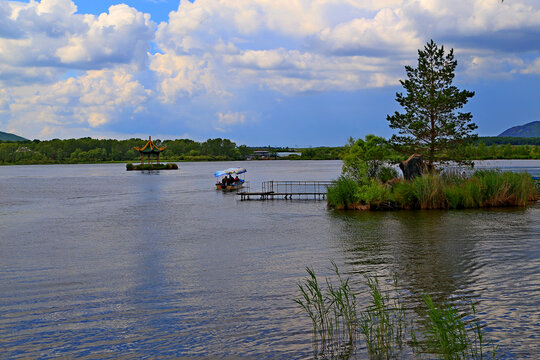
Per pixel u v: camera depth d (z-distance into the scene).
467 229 26.73
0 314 13.36
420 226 28.56
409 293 14.29
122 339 11.37
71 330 12.03
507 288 14.42
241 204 46.56
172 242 25.39
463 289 14.48
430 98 47.34
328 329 11.58
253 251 22.27
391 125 49.78
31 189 72.94
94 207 45.56
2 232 29.83
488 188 38.44
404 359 9.66
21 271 18.80
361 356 9.93
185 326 12.14
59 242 25.88
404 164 44.09
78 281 17.03
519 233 24.83
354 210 38.72
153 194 61.59
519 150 190.12
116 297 14.89
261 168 172.38
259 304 13.84
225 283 16.34
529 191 40.16
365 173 44.31
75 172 156.00
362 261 19.20
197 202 49.53
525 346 10.05
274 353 10.30
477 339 10.55
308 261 19.61
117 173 143.25
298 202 47.28
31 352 10.72
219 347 10.74
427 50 49.44
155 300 14.49
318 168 164.50
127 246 24.39
